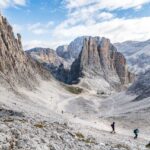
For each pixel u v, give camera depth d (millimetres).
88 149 25438
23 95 129500
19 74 174000
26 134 23875
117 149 28750
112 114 113750
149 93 142750
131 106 128375
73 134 30250
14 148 19984
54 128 31031
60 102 188750
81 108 167000
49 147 22562
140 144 41375
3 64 154500
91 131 47438
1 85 118438
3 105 53969
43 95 181875
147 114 93500
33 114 49125
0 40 173875
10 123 26844
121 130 72938
